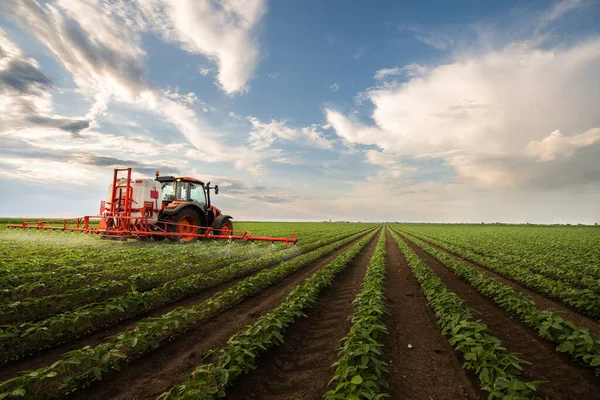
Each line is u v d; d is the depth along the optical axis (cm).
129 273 998
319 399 415
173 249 1498
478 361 475
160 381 443
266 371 488
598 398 429
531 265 1448
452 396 429
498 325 704
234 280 1092
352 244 2739
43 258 1178
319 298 905
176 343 573
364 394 366
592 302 780
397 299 902
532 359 540
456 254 2073
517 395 367
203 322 682
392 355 550
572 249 2153
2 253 1273
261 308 783
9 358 493
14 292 726
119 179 1659
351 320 670
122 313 680
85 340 576
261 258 1409
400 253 2031
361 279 1179
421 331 659
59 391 402
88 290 728
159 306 773
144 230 1587
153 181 1658
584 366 514
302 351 567
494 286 888
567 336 550
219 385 394
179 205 1750
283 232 3859
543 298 955
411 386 453
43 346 537
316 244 2358
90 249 1461
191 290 891
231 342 480
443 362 524
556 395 434
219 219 2048
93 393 414
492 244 2658
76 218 1788
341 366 425
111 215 1575
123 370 475
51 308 674
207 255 1405
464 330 558
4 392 352
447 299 739
